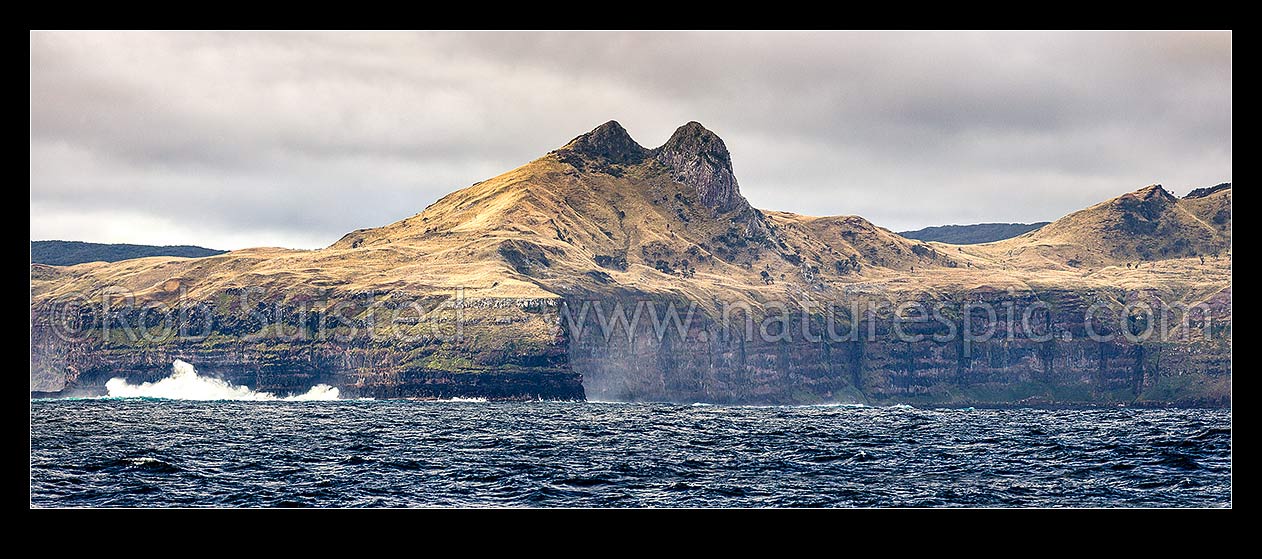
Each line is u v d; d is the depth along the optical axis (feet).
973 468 506.48
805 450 618.03
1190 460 524.11
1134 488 431.43
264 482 450.30
